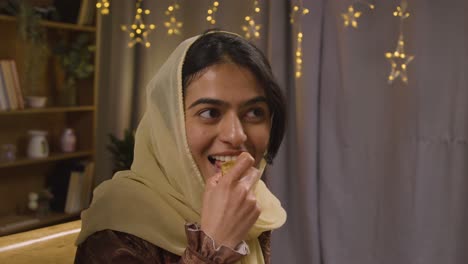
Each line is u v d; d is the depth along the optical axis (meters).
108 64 3.43
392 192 2.58
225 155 0.88
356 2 2.56
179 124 0.89
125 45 3.24
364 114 2.62
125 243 0.93
